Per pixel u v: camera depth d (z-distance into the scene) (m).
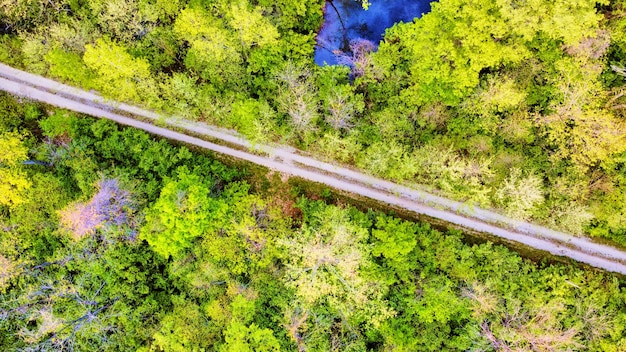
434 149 28.97
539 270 29.75
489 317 28.72
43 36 29.19
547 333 27.20
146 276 29.72
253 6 29.23
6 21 29.53
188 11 26.80
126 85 28.67
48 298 27.88
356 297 27.05
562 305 28.11
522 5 24.80
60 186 28.78
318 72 29.80
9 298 27.81
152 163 29.52
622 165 28.03
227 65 29.03
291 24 29.78
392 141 28.97
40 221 28.20
